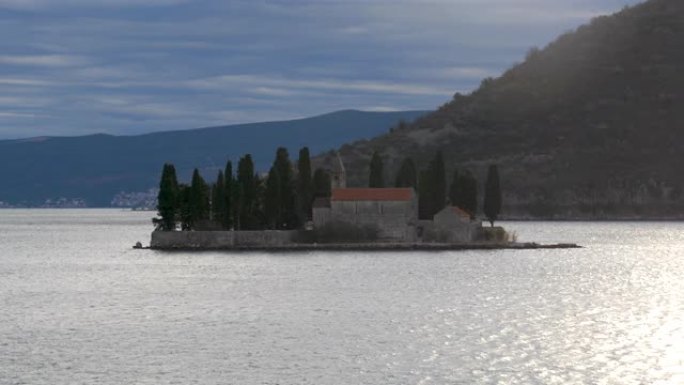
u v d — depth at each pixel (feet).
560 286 603.67
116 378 360.48
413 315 483.10
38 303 547.90
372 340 418.92
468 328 444.55
